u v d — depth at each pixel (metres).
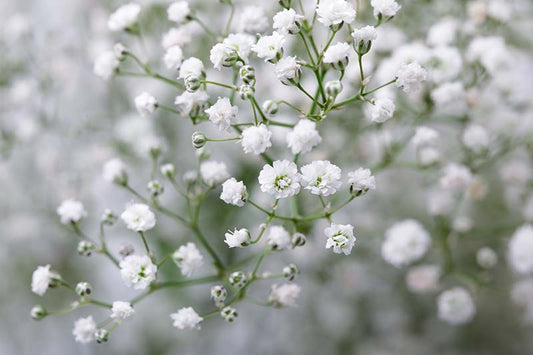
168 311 0.37
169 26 0.34
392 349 0.39
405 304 0.38
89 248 0.30
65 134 0.36
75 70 0.36
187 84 0.27
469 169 0.33
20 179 0.37
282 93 0.32
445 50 0.31
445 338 0.39
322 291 0.37
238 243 0.27
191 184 0.31
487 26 0.33
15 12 0.37
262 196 0.33
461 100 0.32
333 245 0.27
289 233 0.30
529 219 0.34
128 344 0.38
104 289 0.38
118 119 0.36
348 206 0.36
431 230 0.36
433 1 0.34
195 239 0.35
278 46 0.27
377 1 0.28
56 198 0.36
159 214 0.35
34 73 0.36
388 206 0.37
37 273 0.29
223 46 0.27
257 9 0.30
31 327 0.39
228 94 0.33
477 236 0.35
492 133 0.33
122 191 0.36
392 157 0.33
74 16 0.37
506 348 0.40
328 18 0.27
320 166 0.27
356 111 0.33
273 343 0.38
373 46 0.32
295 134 0.28
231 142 0.34
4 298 0.39
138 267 0.28
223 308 0.29
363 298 0.38
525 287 0.34
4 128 0.35
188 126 0.35
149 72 0.30
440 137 0.35
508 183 0.35
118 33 0.35
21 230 0.37
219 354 0.38
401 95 0.32
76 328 0.29
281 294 0.29
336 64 0.27
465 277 0.34
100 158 0.35
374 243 0.36
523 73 0.35
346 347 0.38
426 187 0.35
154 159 0.32
